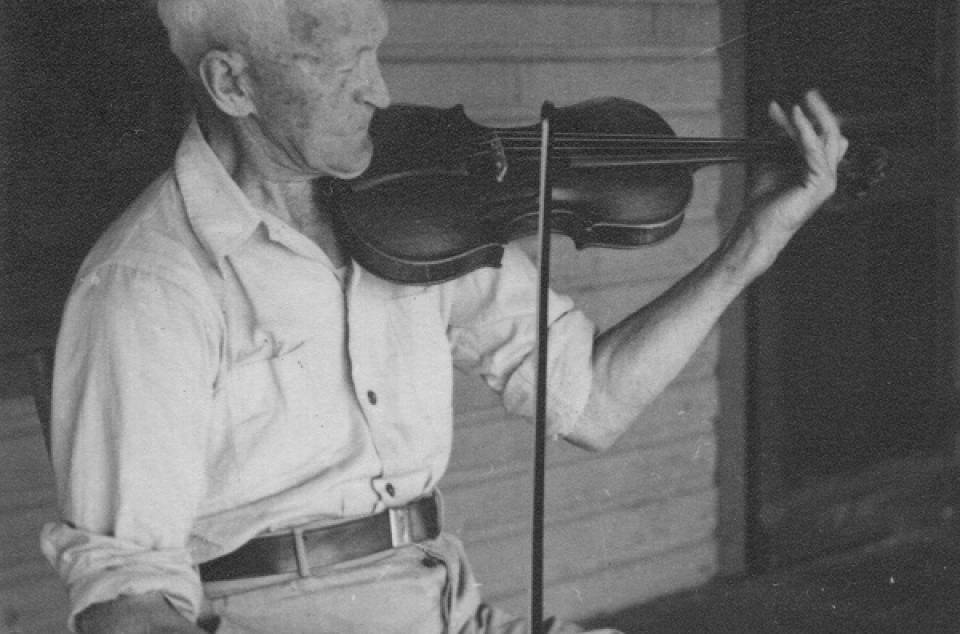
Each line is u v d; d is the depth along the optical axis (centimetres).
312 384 248
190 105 316
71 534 225
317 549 247
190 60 244
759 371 495
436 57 405
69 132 312
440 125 279
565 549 454
